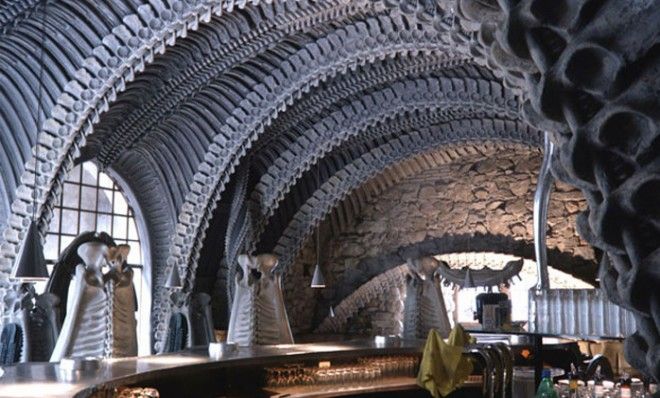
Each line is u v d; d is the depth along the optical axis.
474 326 16.17
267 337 8.84
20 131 11.02
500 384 7.46
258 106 12.23
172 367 5.73
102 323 7.05
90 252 7.10
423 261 9.97
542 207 8.68
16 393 4.08
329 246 18.17
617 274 1.67
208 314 14.41
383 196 17.59
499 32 1.61
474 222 16.38
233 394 6.88
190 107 12.91
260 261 8.95
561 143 1.64
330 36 11.05
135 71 9.77
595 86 1.49
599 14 1.44
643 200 1.49
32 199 10.68
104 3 9.51
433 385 6.83
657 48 1.42
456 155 16.41
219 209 14.80
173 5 9.09
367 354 7.78
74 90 10.05
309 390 6.96
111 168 14.27
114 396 4.70
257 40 10.70
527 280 16.67
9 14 8.96
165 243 14.73
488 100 12.33
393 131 14.98
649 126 1.45
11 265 10.83
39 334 10.46
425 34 9.97
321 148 14.20
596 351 12.43
